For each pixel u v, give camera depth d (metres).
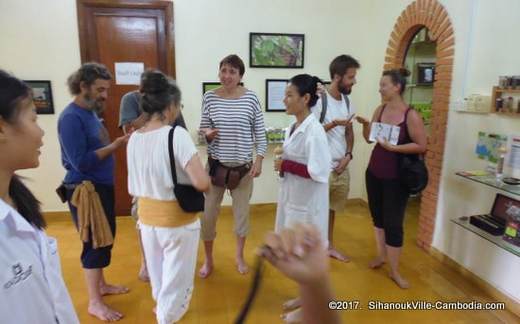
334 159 2.76
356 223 3.70
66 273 2.64
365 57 3.94
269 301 2.30
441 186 2.87
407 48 3.44
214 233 2.59
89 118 1.91
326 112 2.65
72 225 3.55
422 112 4.00
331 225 2.94
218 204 2.55
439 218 2.90
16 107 0.72
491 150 2.39
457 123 2.68
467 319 2.17
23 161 0.76
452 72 2.71
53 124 3.51
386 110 2.52
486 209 2.47
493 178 2.30
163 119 1.62
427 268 2.77
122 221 3.68
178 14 3.51
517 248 2.13
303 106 2.03
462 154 2.64
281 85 3.79
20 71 3.37
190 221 1.69
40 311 0.75
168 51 3.54
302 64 3.80
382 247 2.73
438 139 2.86
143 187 1.64
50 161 3.57
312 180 2.03
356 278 2.62
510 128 2.25
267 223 3.68
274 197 4.04
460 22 2.61
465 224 2.48
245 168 2.50
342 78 2.65
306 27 3.76
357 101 4.03
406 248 3.12
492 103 2.32
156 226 1.65
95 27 3.41
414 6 3.12
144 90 1.60
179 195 1.60
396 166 2.42
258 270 0.56
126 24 3.45
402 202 2.46
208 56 3.62
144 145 1.60
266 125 3.85
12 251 0.69
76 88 1.85
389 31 3.55
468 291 2.46
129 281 2.55
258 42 3.66
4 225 0.68
